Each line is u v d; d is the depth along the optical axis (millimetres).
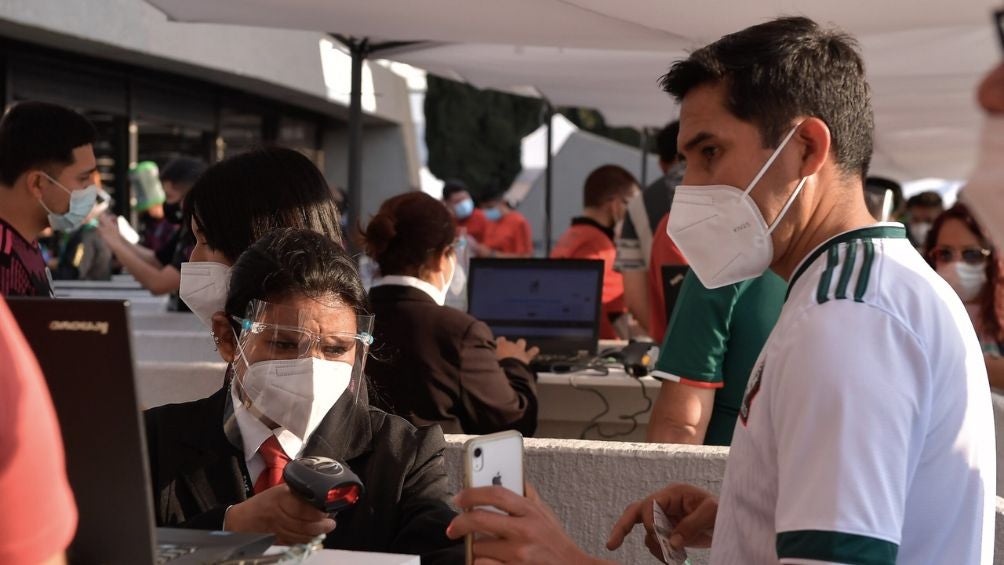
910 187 20016
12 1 8875
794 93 1522
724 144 1562
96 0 9875
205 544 1450
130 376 1173
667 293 4594
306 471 1609
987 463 1422
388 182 17688
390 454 1960
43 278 3316
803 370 1295
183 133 13062
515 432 1526
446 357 3350
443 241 3445
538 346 5086
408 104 18203
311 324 1903
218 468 1949
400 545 1872
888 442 1256
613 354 5148
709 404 3008
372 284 3555
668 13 4152
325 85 14148
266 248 1967
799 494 1270
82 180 3334
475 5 4426
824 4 3922
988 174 995
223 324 2000
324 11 4867
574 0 4121
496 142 18562
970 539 1396
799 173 1546
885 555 1232
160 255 5672
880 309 1311
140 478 1198
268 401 1898
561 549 1464
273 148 2432
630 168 18172
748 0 3863
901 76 7570
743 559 1436
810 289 1365
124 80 11742
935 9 4004
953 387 1341
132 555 1222
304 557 1425
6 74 9984
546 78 8617
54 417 1004
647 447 2598
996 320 4223
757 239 1576
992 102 1000
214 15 5332
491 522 1456
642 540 2574
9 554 935
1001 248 1021
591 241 6129
